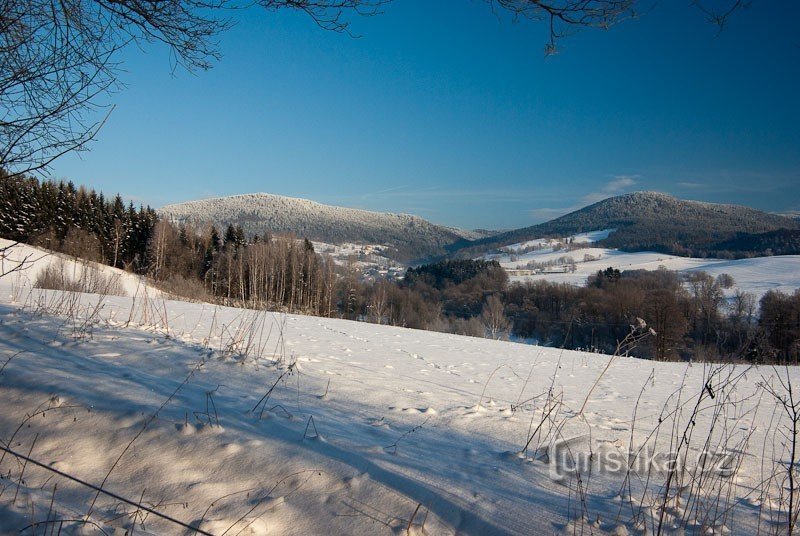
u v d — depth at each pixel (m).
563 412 5.34
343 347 9.62
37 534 2.43
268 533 2.54
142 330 6.56
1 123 3.47
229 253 42.41
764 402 7.75
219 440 3.29
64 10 3.97
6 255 4.04
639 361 14.13
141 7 4.25
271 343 8.29
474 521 2.63
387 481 2.89
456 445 3.64
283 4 4.06
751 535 2.69
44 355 4.73
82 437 3.34
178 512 2.69
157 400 3.81
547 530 2.57
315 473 2.96
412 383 6.02
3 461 3.12
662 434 4.85
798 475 3.61
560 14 3.75
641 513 2.78
